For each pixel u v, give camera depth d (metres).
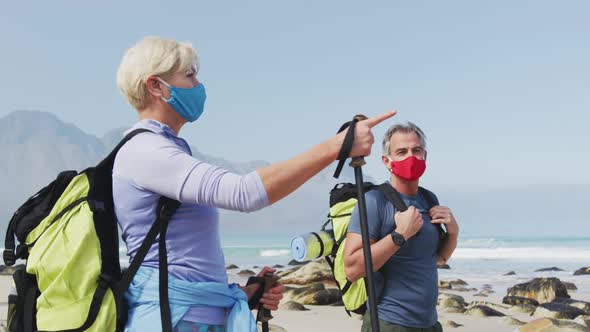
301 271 14.52
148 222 2.35
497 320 9.96
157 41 2.49
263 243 59.31
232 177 2.21
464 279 19.28
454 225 4.16
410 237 3.98
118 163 2.38
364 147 2.28
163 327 2.27
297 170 2.20
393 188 4.11
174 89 2.46
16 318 2.34
